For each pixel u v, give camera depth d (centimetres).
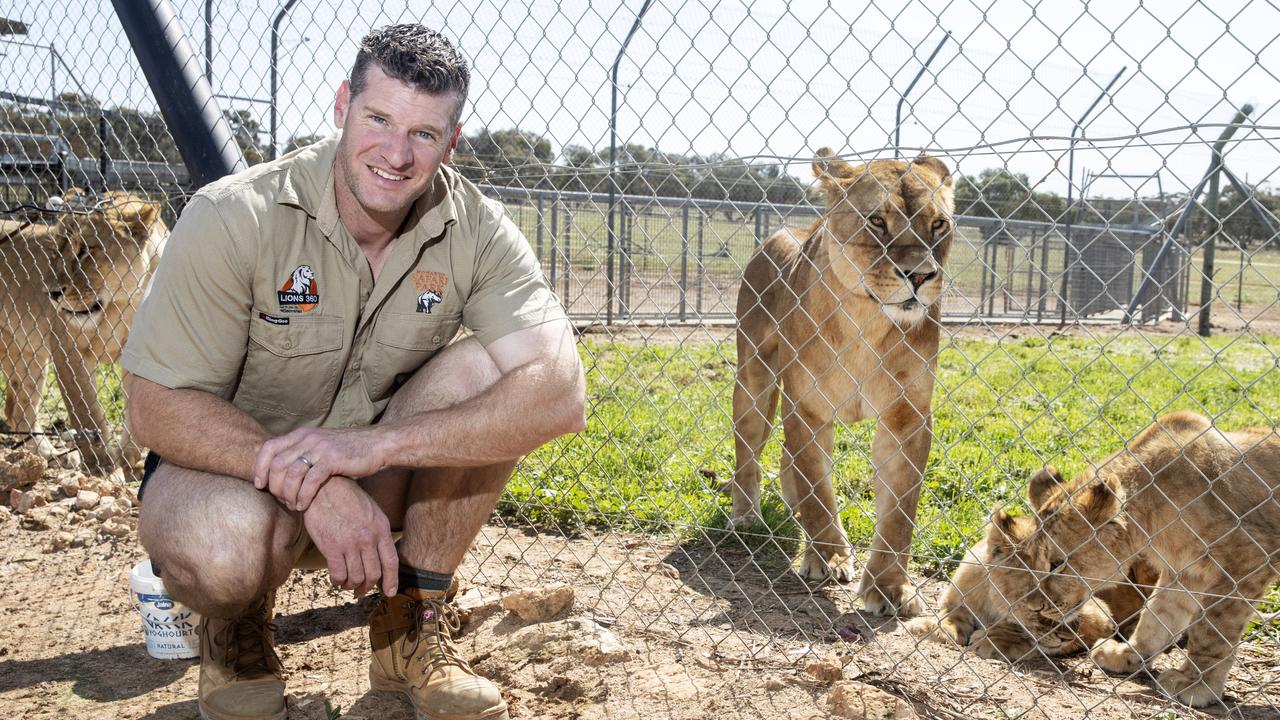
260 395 272
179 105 402
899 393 402
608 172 383
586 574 409
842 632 354
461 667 273
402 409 276
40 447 626
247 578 243
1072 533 368
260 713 266
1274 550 328
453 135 255
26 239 619
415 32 244
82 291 585
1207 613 333
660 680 299
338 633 343
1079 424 732
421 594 275
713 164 322
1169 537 352
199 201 248
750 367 518
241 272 248
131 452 573
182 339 247
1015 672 323
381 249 268
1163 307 1759
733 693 289
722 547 464
